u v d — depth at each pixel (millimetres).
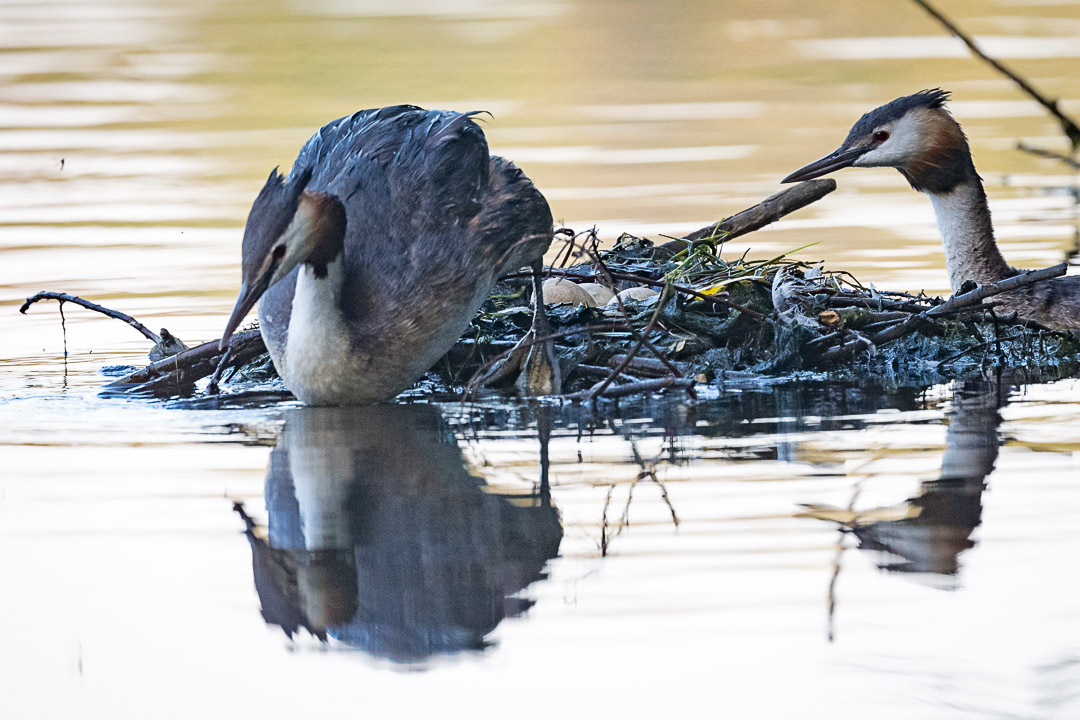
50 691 7395
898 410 12336
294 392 13078
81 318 16641
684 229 19391
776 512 9594
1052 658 7426
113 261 19328
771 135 26375
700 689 7309
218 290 17828
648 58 35344
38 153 26734
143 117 30016
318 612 8273
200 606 8430
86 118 30000
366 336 12664
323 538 9391
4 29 40844
